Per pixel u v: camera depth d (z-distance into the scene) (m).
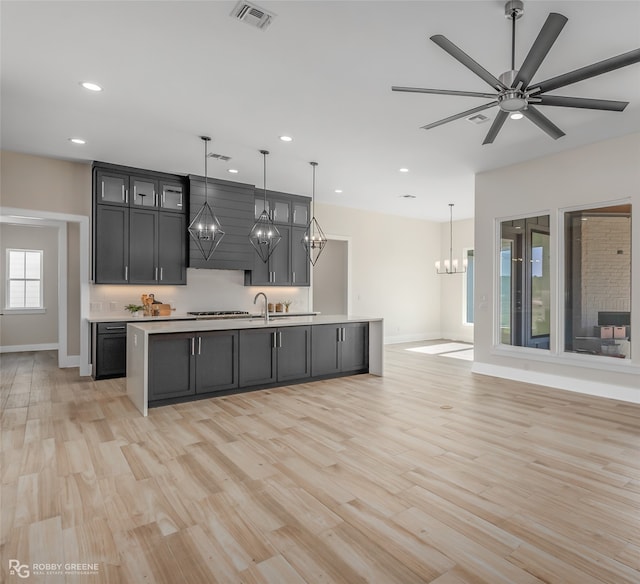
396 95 3.54
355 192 7.03
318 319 5.40
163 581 1.68
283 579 1.70
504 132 4.32
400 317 9.33
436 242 10.07
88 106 3.76
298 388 4.87
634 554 1.87
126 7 2.44
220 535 2.00
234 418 3.75
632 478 2.61
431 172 5.80
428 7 2.42
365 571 1.75
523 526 2.08
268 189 6.86
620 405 4.24
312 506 2.26
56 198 5.36
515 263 5.53
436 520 2.13
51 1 2.38
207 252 6.17
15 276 8.00
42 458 2.86
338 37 2.73
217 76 3.24
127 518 2.14
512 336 5.57
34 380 5.24
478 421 3.70
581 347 4.85
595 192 4.64
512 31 2.52
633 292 4.36
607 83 3.28
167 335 4.12
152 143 4.71
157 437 3.27
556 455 2.96
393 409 4.05
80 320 5.91
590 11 2.43
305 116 3.96
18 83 3.34
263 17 2.52
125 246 5.59
